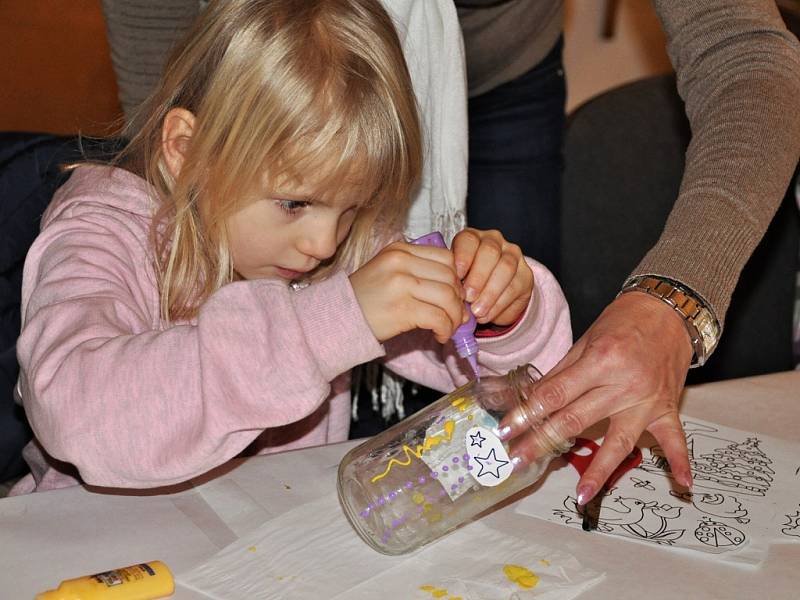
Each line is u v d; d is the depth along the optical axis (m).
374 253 1.19
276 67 0.98
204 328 0.83
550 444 0.77
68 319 0.90
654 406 0.83
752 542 0.80
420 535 0.76
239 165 0.99
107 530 0.79
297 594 0.71
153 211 1.09
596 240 1.57
